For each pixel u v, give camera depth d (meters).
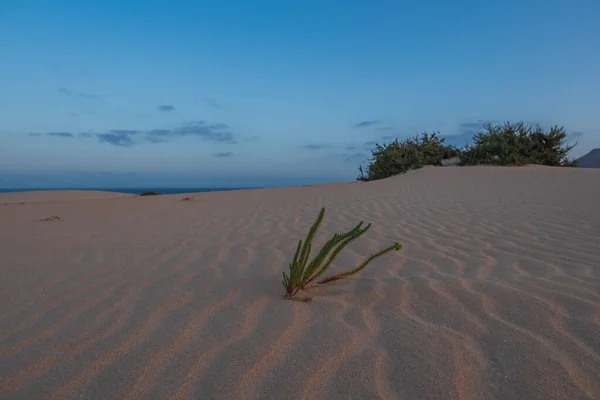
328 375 1.86
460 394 1.70
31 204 11.78
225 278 3.51
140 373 1.91
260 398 1.70
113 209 9.70
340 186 14.56
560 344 2.05
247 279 3.47
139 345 2.20
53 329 2.44
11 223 7.37
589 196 8.38
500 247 4.41
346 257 4.22
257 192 14.11
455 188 11.37
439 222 6.17
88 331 2.40
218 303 2.82
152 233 6.00
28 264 4.07
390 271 3.60
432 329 2.30
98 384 1.83
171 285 3.29
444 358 1.97
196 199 12.03
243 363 1.98
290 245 4.94
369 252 4.41
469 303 2.65
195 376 1.88
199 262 4.12
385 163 21.34
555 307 2.50
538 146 18.88
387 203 8.83
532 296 2.70
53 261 4.20
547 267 3.55
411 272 3.53
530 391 1.70
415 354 2.02
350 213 7.54
